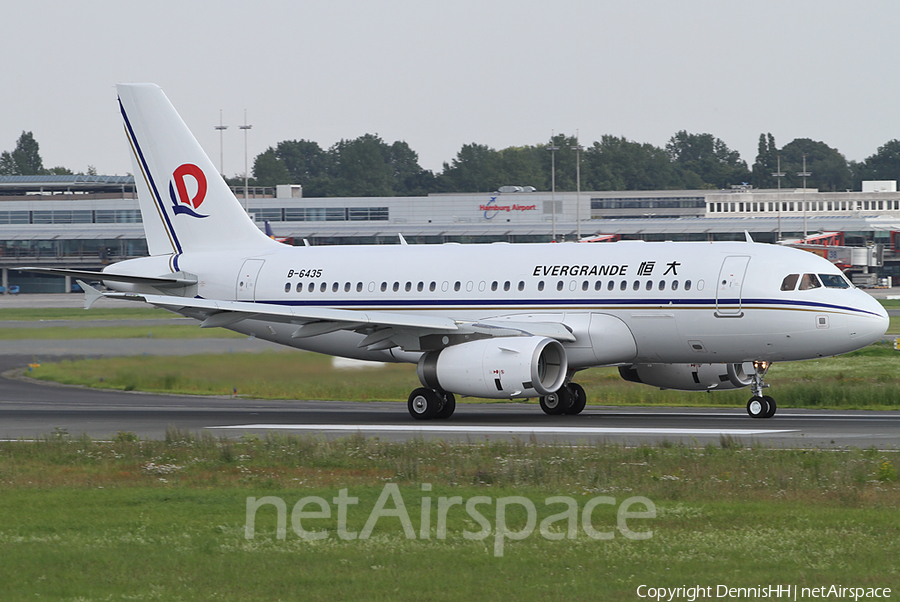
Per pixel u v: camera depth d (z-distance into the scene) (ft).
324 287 350.23
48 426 293.02
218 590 119.14
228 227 377.71
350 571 126.41
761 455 210.59
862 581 120.98
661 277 301.84
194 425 293.23
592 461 206.59
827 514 156.56
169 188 382.42
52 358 476.54
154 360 441.27
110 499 174.09
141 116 382.83
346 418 311.06
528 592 117.29
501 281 322.34
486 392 290.76
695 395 372.17
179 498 174.09
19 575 126.00
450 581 121.49
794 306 288.30
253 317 310.45
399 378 402.11
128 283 378.32
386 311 339.16
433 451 220.64
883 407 336.70
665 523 151.84
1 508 168.04
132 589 120.16
